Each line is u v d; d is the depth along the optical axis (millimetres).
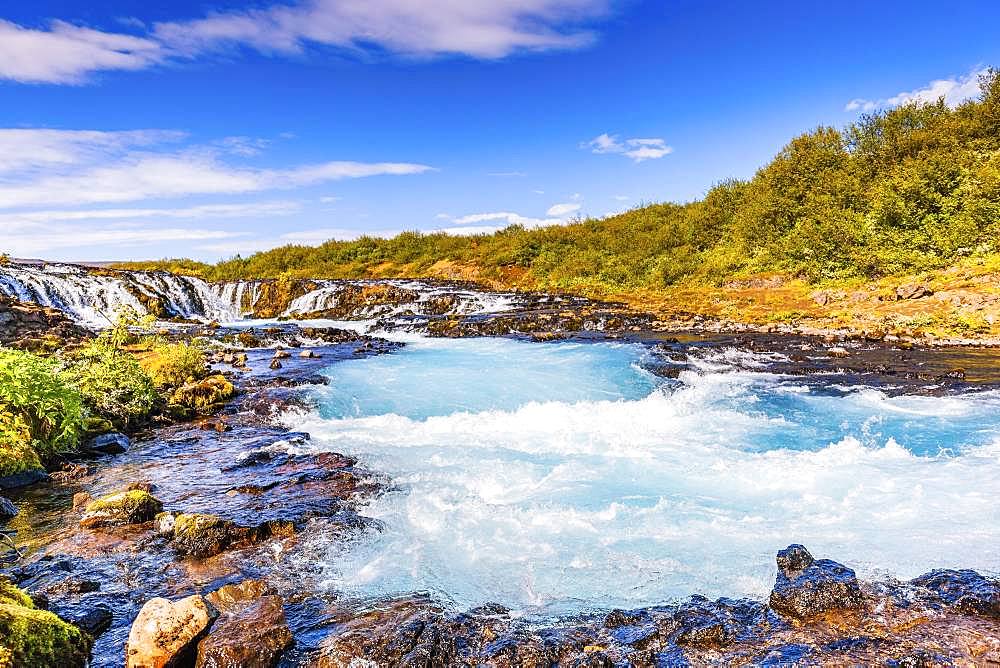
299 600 5246
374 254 53875
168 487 7918
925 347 16219
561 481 8094
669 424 10680
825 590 4848
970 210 24328
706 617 4785
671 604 5105
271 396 12844
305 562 5945
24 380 8727
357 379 14555
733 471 8273
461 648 4488
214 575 5668
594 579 5602
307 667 4289
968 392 11703
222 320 32531
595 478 8164
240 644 4324
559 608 5137
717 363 15227
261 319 33344
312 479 8195
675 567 5750
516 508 7238
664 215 45000
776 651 4289
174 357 14133
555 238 46031
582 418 11195
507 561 5977
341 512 7117
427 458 9109
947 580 5023
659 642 4512
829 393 12148
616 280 36562
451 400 12742
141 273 32188
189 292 33312
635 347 17609
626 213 48594
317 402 12477
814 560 5316
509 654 4355
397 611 5047
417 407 12297
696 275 33062
